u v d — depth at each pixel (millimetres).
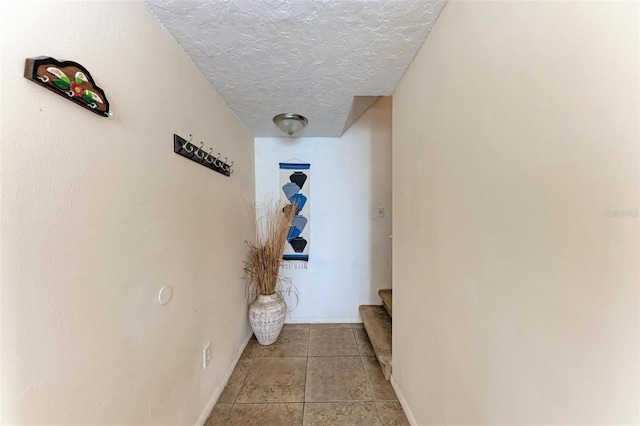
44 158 617
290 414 1543
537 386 606
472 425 865
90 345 739
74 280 693
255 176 2715
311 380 1851
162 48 1074
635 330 423
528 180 621
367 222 2781
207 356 1523
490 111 754
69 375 678
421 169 1252
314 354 2188
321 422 1485
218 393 1679
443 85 1025
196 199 1394
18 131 565
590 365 489
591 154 479
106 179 797
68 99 666
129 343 893
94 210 755
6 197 547
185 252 1275
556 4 539
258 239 2697
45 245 621
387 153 2770
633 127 414
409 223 1421
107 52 796
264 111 1991
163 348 1090
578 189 504
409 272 1433
